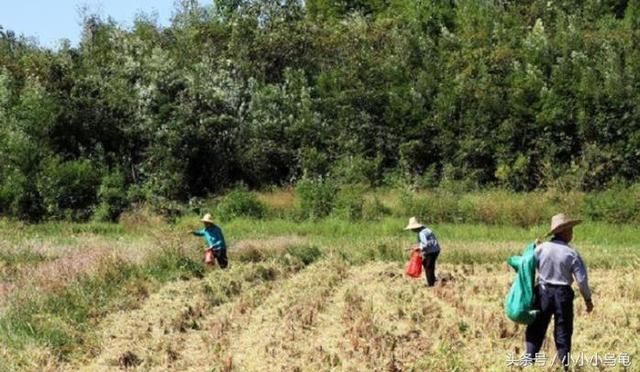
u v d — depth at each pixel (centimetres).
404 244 2784
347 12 6469
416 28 5381
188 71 4638
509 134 4384
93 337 1371
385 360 1205
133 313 1571
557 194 3862
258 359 1252
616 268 2300
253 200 3738
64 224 3575
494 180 4406
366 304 1664
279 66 5100
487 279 2088
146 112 4300
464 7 5719
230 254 2478
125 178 4125
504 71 4788
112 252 2080
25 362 1216
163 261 2081
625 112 4356
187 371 1190
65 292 1641
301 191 3778
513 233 3278
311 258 2483
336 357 1230
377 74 4803
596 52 4869
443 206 3594
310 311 1564
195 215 3797
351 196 3716
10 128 4034
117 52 4806
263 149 4462
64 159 4103
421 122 4547
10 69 4553
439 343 1303
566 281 1116
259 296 1795
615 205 3525
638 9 5678
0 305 1571
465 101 4572
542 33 4972
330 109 4697
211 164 4341
